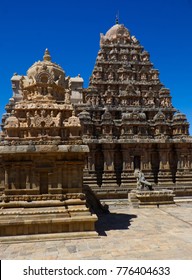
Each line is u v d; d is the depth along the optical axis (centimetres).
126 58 5869
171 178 5050
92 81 5556
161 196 3612
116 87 5609
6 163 2120
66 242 1944
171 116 5484
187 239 2034
